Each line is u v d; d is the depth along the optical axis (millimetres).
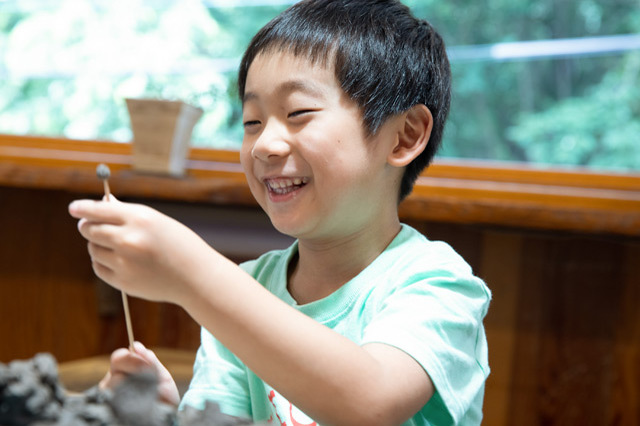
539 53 2027
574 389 1452
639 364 1425
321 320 822
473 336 760
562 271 1455
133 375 474
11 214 1724
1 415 423
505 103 2045
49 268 1711
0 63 2064
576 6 2018
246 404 879
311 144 771
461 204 1386
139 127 1532
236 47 2008
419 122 866
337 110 784
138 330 1656
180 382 1291
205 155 1655
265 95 797
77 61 2053
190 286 576
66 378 1257
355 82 792
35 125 2016
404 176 901
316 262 876
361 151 796
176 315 1639
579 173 1446
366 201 819
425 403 670
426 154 910
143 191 1527
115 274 580
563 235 1437
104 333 1687
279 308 596
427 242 872
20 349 1723
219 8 2031
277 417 829
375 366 617
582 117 2014
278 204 801
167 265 570
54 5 2078
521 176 1463
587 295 1447
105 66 2037
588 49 2006
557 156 2004
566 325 1454
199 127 1860
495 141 2027
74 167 1589
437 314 709
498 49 2047
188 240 582
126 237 563
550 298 1459
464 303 750
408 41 867
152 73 2006
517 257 1471
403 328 687
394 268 817
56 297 1709
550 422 1459
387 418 611
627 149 1963
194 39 2025
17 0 2096
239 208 1597
